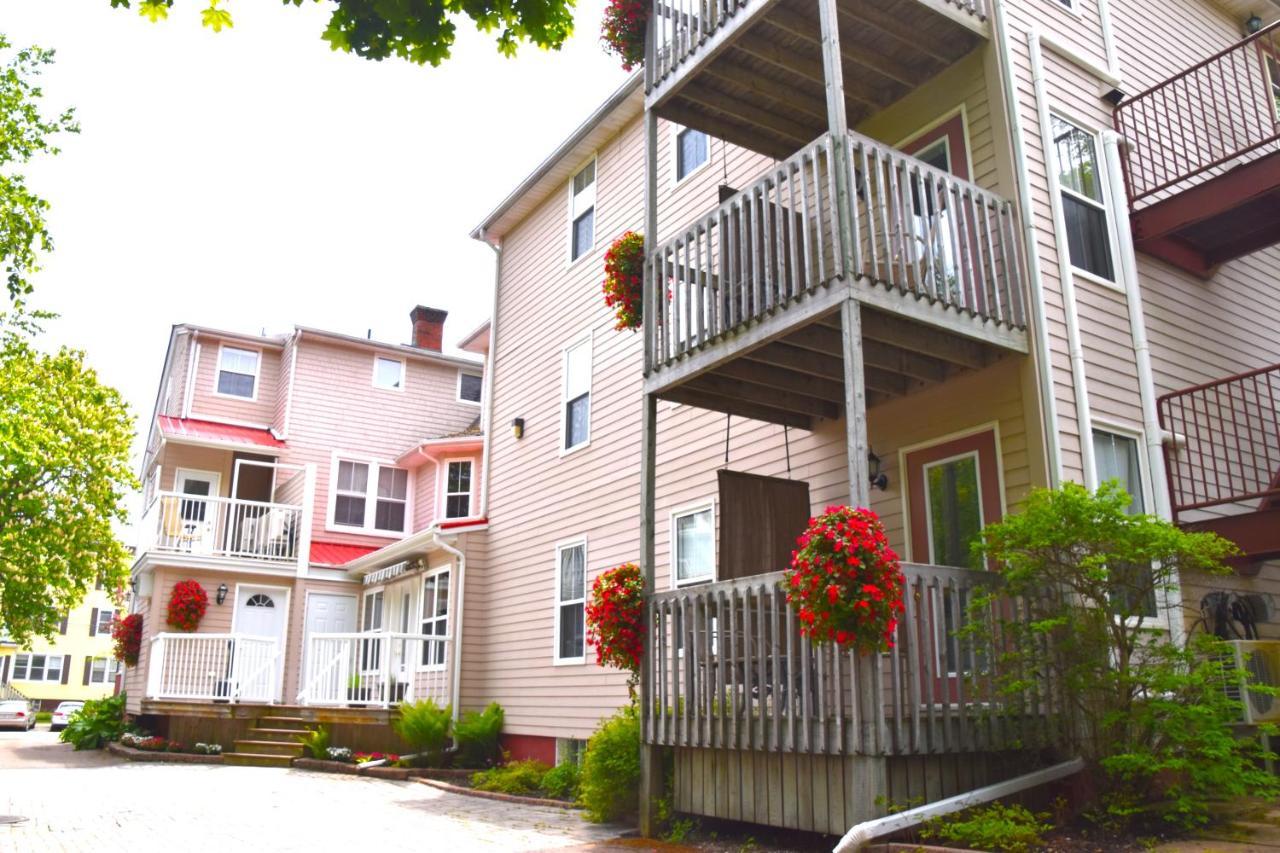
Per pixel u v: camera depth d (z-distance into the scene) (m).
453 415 26.34
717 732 7.77
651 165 9.92
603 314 14.63
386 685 16.33
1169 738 6.55
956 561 8.37
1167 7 11.27
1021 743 7.06
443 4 5.54
